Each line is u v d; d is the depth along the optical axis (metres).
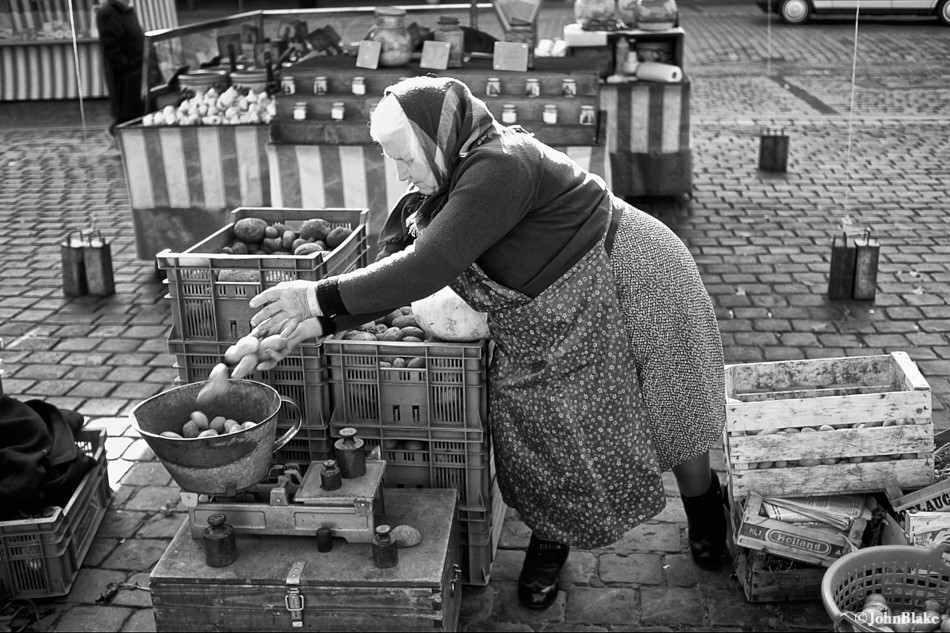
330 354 3.21
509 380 2.99
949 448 3.41
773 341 5.37
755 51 15.05
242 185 6.57
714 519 3.42
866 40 10.92
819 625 3.15
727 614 3.22
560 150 6.27
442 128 2.63
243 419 3.11
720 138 10.11
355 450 2.97
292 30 8.21
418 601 2.81
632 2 7.98
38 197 8.52
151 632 3.22
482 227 2.62
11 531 3.28
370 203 6.27
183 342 3.36
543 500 3.08
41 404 3.81
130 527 3.79
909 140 9.63
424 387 3.20
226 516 2.98
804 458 3.19
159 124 6.53
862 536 3.20
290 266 3.25
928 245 6.82
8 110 12.08
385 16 6.43
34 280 6.54
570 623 3.21
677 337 2.98
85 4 11.98
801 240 7.00
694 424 3.06
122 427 4.58
